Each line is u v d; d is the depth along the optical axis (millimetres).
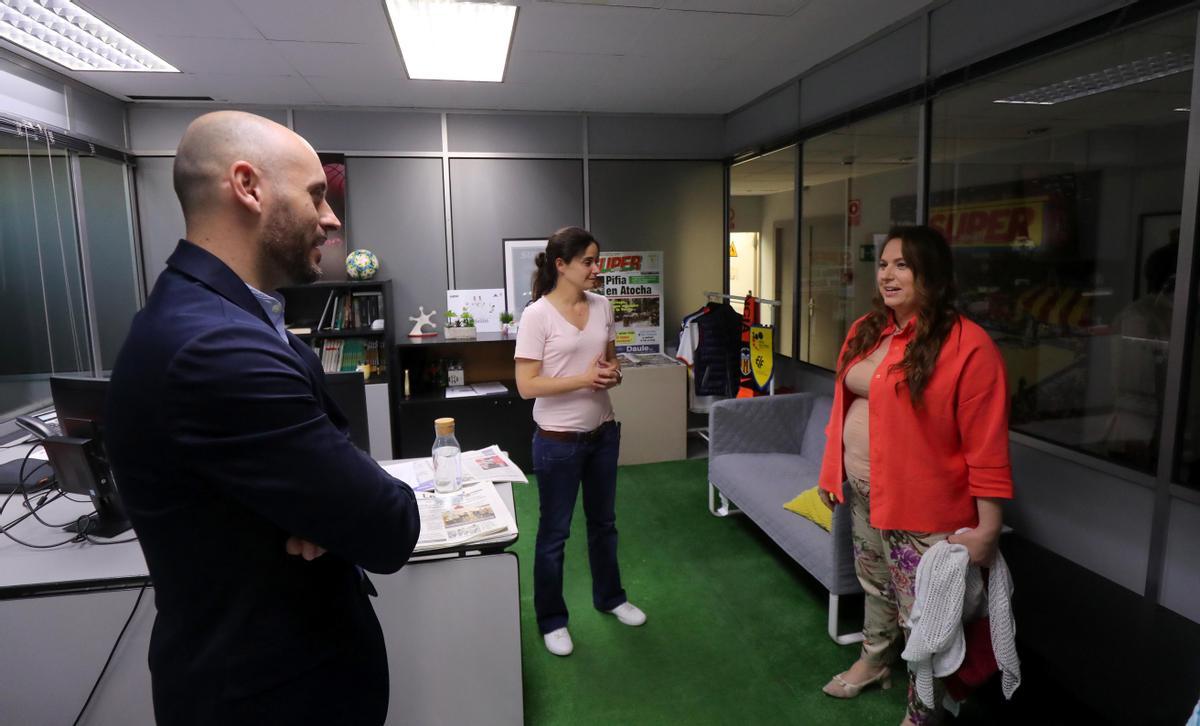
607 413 2354
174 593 860
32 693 1637
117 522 1847
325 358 4426
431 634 1804
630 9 2941
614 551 2553
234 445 774
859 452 2023
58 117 3707
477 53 3582
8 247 3529
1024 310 2543
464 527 1793
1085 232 2264
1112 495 2205
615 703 2133
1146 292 2062
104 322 4191
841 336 3977
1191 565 1960
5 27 3053
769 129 4488
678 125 5086
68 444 1733
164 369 775
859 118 3455
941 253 1777
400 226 4738
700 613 2654
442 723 1848
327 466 821
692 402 4691
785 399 3498
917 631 1698
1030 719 2020
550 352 2229
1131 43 2064
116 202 4297
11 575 1609
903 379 1777
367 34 3170
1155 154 2006
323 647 932
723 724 2035
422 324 4582
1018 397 2594
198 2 2764
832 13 3027
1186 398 1947
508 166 4848
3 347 3508
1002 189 2617
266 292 981
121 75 3754
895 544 1871
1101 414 2238
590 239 2211
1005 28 2535
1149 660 1869
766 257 4930
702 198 5195
